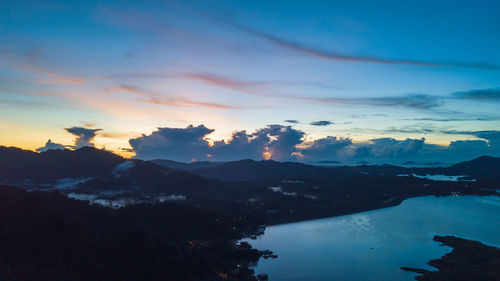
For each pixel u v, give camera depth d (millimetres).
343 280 147750
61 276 116250
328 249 194375
